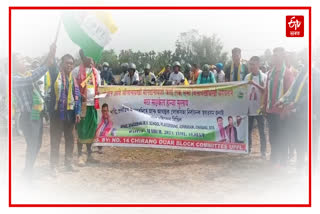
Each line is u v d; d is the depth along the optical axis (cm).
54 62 652
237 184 634
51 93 659
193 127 825
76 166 744
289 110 682
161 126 833
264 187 618
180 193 586
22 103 569
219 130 816
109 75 1516
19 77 565
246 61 917
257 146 942
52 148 662
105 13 664
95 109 767
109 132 832
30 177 601
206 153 873
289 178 667
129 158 821
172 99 832
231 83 812
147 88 836
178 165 761
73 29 652
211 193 587
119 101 836
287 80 711
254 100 801
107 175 684
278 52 711
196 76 1243
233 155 847
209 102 821
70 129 689
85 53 673
